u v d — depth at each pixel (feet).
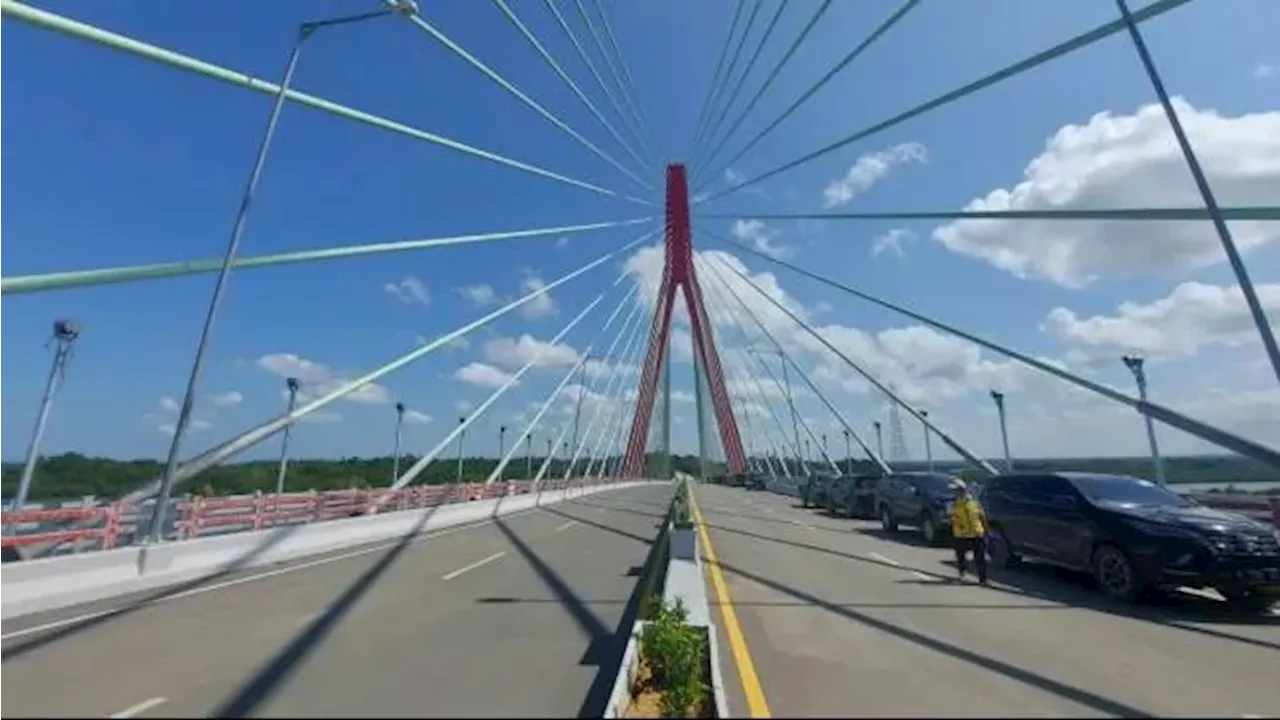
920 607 33.91
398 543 63.87
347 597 36.73
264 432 56.90
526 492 124.98
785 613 32.30
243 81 52.70
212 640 27.30
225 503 55.36
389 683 21.68
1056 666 23.90
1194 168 38.73
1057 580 42.57
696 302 235.61
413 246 74.28
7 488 74.84
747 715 18.72
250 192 53.16
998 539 46.98
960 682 21.94
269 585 40.91
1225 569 32.81
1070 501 40.75
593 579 42.32
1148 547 34.63
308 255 59.62
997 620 31.22
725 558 50.93
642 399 248.73
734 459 242.17
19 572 33.17
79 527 45.47
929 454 130.11
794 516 92.53
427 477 173.99
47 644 26.71
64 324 60.70
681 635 21.34
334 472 153.69
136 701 20.07
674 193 233.55
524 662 24.03
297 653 25.27
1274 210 36.14
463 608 33.63
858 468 163.73
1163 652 25.82
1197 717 19.06
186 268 46.96
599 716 18.84
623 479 238.48
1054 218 56.70
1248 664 24.29
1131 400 47.55
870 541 63.36
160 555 41.78
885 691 20.95
